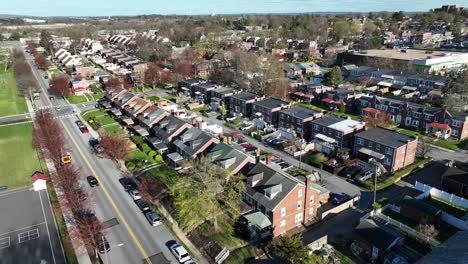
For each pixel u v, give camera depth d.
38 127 92.06
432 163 76.94
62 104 129.12
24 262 49.69
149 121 93.69
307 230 55.78
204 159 61.06
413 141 74.69
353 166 74.81
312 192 57.34
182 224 55.25
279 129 93.94
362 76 149.62
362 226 51.41
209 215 52.88
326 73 152.38
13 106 126.38
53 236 55.28
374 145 75.31
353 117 106.75
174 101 127.44
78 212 58.44
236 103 112.56
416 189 66.19
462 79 113.12
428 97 116.81
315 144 84.50
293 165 77.06
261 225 52.16
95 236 52.19
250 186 58.50
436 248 38.44
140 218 59.41
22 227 57.62
